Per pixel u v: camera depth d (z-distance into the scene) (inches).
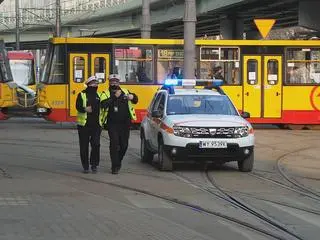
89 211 482.9
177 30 3193.9
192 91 783.7
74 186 605.6
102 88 1306.6
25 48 4685.0
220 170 738.8
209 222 450.9
